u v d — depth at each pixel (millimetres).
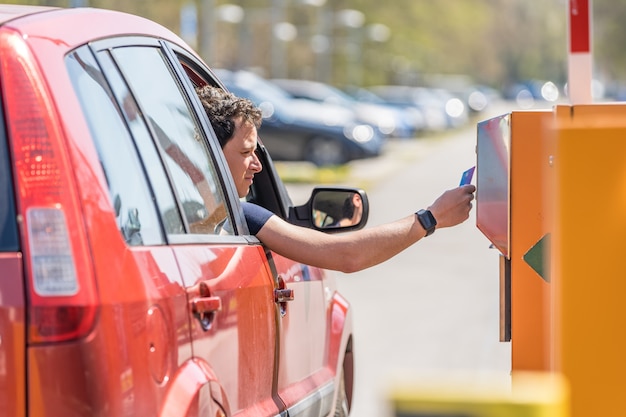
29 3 15625
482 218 4945
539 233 4605
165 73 4816
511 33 184500
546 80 187125
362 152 34875
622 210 3451
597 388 3496
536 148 4598
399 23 128000
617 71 117062
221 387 4312
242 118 5422
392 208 25266
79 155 3629
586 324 3484
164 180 4309
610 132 3441
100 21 4340
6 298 3434
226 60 69375
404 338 11531
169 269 4000
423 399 2328
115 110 4094
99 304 3479
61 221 3494
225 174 5047
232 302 4539
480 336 11633
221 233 4785
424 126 71750
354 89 83875
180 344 3977
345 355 7062
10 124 3584
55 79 3707
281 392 5289
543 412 2312
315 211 6023
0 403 3428
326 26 88562
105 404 3467
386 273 16344
